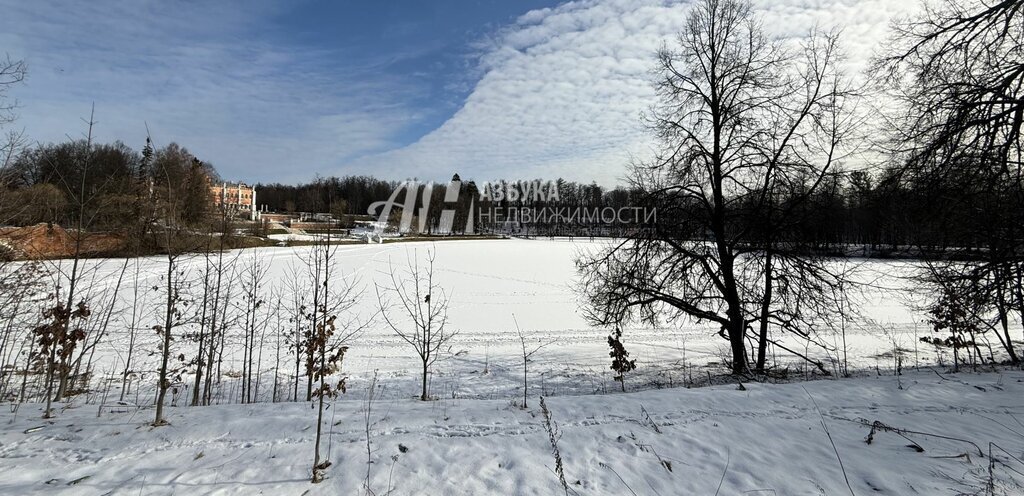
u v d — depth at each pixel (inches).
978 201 311.7
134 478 156.3
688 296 427.8
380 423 210.1
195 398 300.2
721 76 404.8
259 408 237.3
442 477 160.6
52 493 144.3
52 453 173.6
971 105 292.4
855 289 398.9
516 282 1099.9
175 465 166.6
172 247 281.0
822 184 379.2
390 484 155.3
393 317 693.9
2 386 300.7
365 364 445.7
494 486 155.3
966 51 310.2
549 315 746.2
